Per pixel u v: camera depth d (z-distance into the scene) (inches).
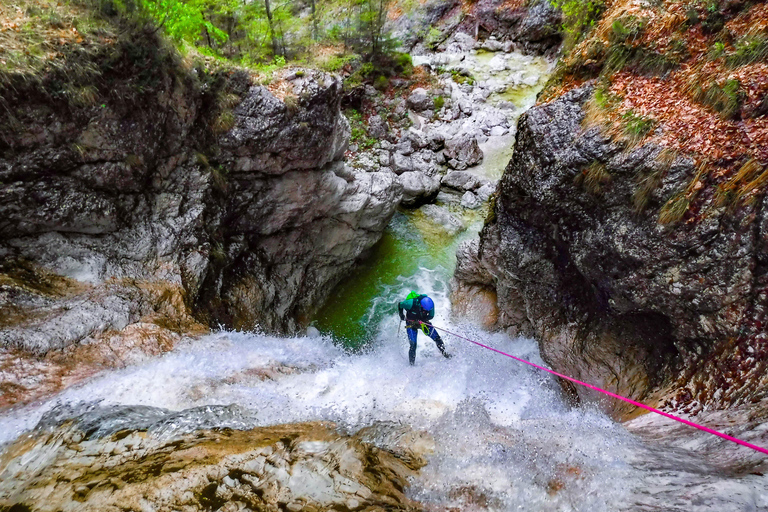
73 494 108.0
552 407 207.0
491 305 326.0
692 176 185.5
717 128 187.6
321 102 278.7
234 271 283.6
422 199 426.9
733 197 173.0
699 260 181.0
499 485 118.4
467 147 458.0
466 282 345.1
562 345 255.8
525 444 142.1
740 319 168.7
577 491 112.3
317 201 310.5
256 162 272.4
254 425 148.3
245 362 207.0
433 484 119.2
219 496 108.0
